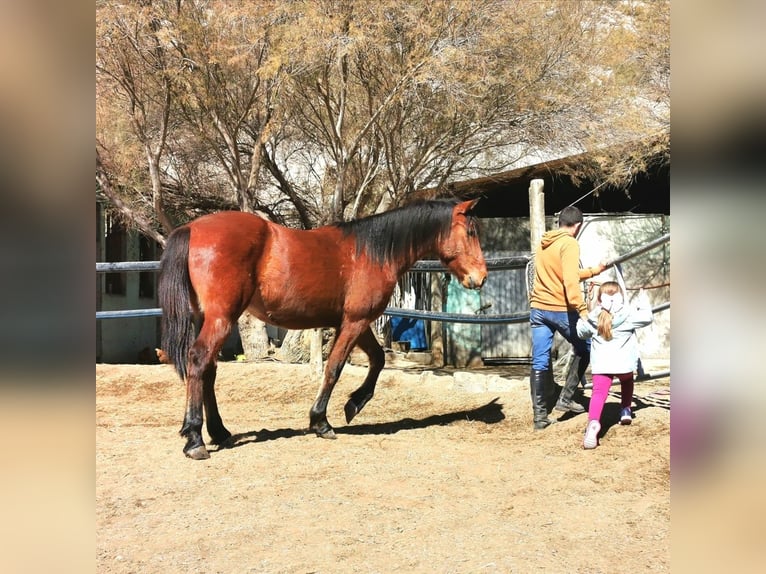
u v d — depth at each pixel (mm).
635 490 4195
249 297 5148
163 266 4969
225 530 3521
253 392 8055
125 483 4336
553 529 3539
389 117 10914
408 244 5738
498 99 11000
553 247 5801
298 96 10906
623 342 5203
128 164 10703
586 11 11133
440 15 9672
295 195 12609
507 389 7672
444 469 4691
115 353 14586
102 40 9102
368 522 3646
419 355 12555
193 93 9727
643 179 13078
